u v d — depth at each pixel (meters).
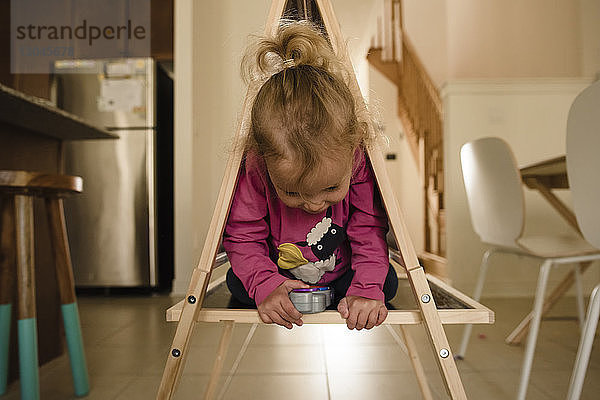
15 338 1.45
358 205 0.84
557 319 2.27
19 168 1.50
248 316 0.75
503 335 1.99
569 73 4.18
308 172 0.65
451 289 0.92
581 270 1.93
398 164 5.71
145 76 3.26
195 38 3.27
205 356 1.72
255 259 0.79
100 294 3.22
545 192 1.89
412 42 5.48
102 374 1.51
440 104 4.10
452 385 0.73
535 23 4.29
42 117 1.36
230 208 0.82
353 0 4.18
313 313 0.74
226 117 3.28
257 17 3.30
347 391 1.35
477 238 3.02
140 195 3.22
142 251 3.20
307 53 0.77
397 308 0.84
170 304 2.79
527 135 3.02
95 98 3.25
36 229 1.56
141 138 3.24
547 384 1.39
